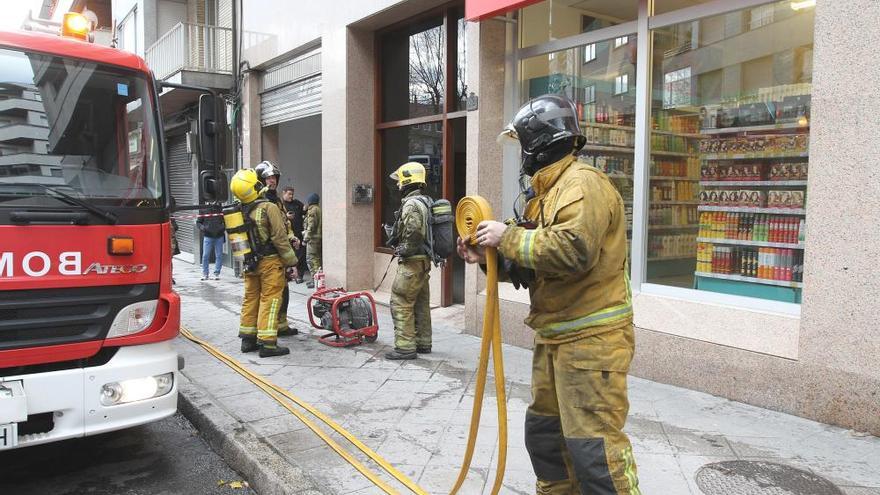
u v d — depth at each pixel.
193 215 15.06
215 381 5.66
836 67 4.10
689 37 5.48
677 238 5.62
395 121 9.71
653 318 5.34
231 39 13.88
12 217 3.41
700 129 5.45
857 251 4.05
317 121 13.95
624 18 6.05
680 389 5.07
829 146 4.16
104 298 3.68
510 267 2.68
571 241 2.33
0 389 3.35
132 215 3.80
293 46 11.28
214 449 4.54
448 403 4.98
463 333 7.37
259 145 13.14
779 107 4.90
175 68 14.34
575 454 2.53
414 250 6.09
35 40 3.91
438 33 8.86
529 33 6.98
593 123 6.37
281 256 6.34
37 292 3.48
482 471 3.75
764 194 5.02
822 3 4.15
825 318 4.23
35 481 4.06
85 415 3.57
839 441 4.00
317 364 6.15
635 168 5.86
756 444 3.99
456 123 8.81
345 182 9.89
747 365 4.68
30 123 3.79
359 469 3.80
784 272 4.88
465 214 2.75
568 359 2.54
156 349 3.89
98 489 3.95
